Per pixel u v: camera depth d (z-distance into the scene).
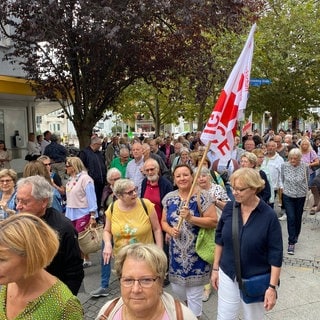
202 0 8.90
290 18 19.94
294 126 31.73
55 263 2.90
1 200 4.74
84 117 10.65
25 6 8.71
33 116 16.67
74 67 10.23
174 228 3.88
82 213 5.75
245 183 3.17
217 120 4.65
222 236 3.37
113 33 8.12
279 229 3.18
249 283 3.16
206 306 4.75
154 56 10.98
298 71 20.47
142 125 51.41
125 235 4.18
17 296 2.07
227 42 15.66
